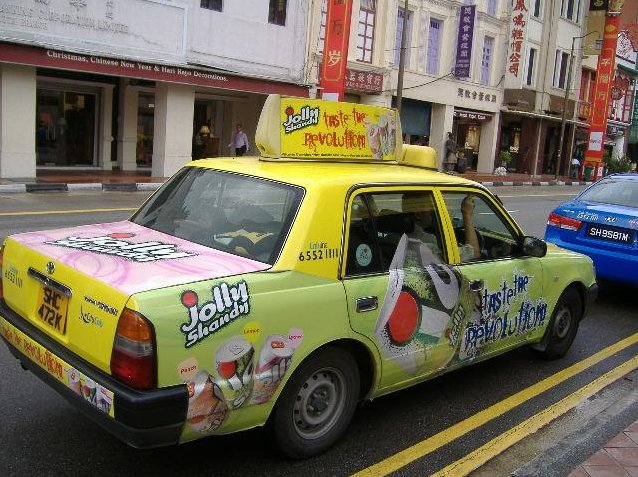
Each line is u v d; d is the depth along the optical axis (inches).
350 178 143.3
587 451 153.6
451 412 172.4
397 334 146.3
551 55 1368.1
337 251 135.3
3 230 374.3
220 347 115.2
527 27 1233.4
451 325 160.7
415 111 1115.3
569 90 1350.9
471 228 171.9
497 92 1258.0
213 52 768.9
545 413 175.9
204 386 113.7
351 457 144.2
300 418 135.7
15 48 591.8
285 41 842.8
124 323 108.5
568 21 1402.6
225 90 847.1
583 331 256.5
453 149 1104.2
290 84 845.2
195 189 157.1
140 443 109.3
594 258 284.0
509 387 192.5
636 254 273.6
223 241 140.1
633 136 1840.6
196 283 115.2
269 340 121.9
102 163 789.9
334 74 765.3
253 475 133.5
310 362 131.7
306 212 133.0
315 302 128.6
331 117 168.4
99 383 112.3
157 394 108.1
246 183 147.6
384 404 174.2
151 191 650.8
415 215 155.5
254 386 120.3
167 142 744.3
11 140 623.5
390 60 1003.3
